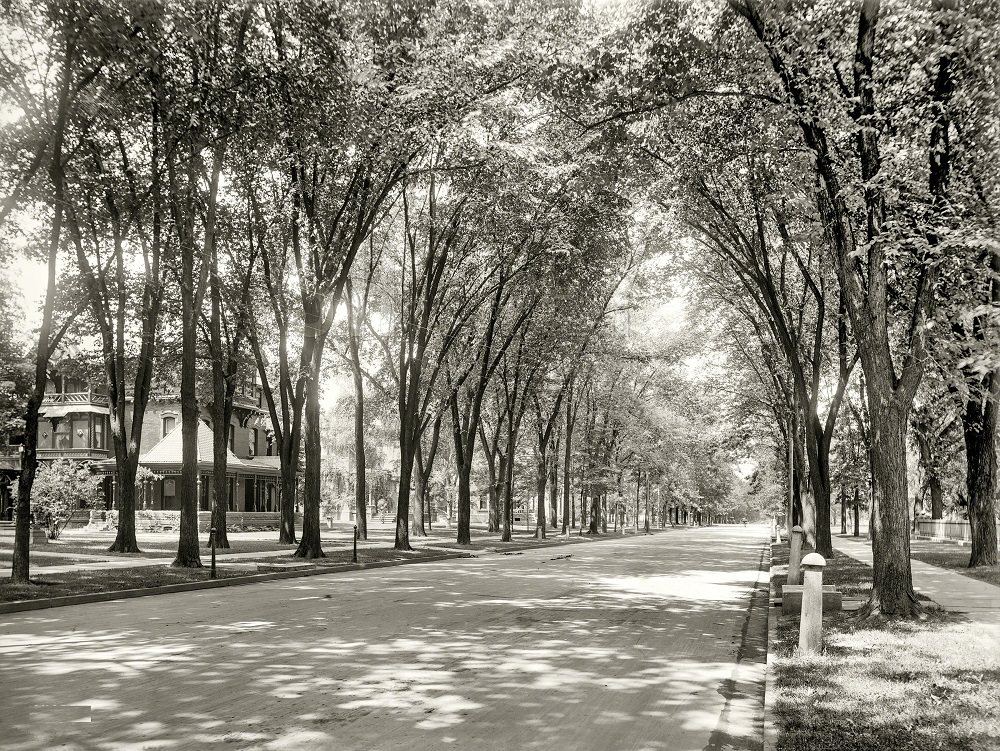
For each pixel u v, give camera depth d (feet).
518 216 91.04
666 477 246.06
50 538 114.62
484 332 134.10
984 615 39.70
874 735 18.97
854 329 40.75
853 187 38.88
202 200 74.95
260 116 55.36
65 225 71.77
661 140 53.88
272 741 19.60
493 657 30.53
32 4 46.73
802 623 30.32
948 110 37.14
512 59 62.59
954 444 118.01
